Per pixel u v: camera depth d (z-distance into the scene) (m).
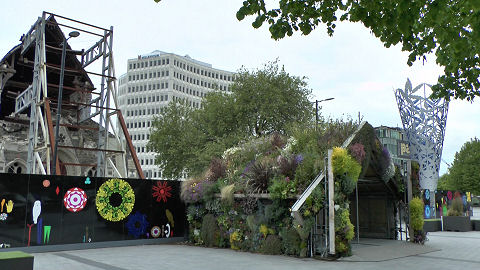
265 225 14.27
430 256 13.81
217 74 161.12
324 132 15.38
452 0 6.82
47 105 25.39
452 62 9.29
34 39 28.06
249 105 33.66
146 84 146.25
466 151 62.38
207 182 17.12
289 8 8.17
